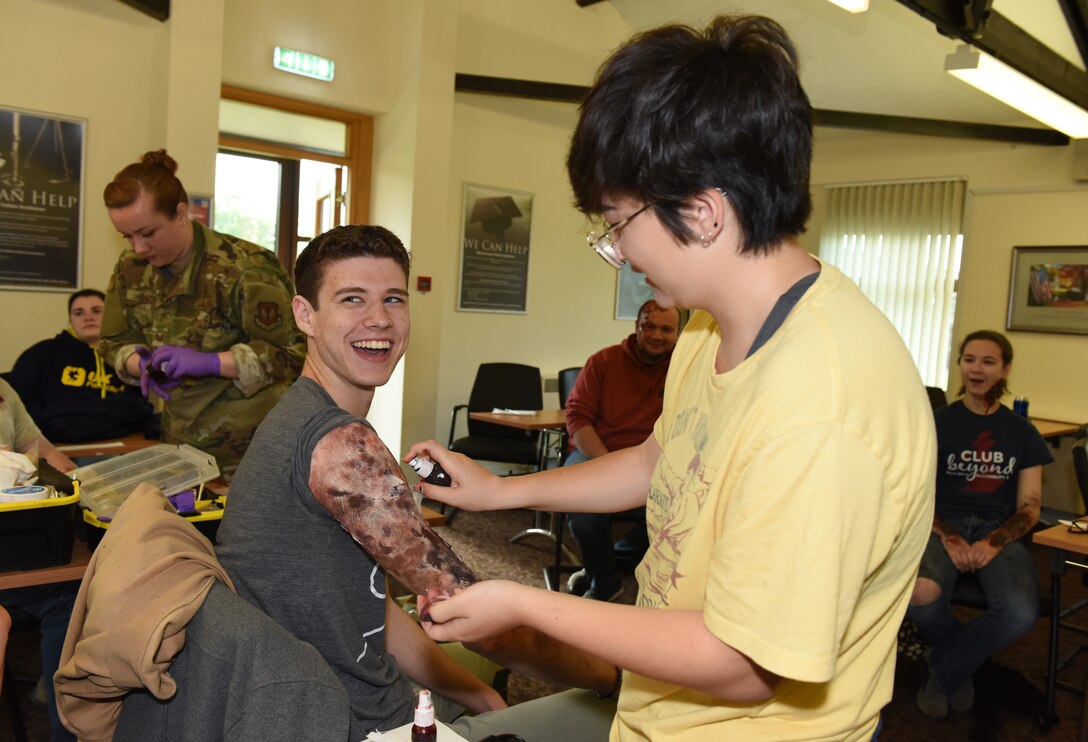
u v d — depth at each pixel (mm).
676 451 869
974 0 3322
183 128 4043
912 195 6441
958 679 2680
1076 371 5688
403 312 1250
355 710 1170
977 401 3139
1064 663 3105
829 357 688
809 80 5805
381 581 1200
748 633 657
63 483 1803
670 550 835
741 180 704
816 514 647
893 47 5172
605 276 6641
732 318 790
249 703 900
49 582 1653
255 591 1094
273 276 2344
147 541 1023
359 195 5355
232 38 4531
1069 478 5676
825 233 6906
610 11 6191
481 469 1195
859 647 789
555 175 6195
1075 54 4188
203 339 2301
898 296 6539
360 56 5074
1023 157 5887
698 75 692
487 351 5918
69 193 3943
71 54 3898
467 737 1285
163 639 942
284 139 5195
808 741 767
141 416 3395
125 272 2461
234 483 1154
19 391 3285
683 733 820
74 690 1048
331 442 1079
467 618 782
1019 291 5914
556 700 1428
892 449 684
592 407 3732
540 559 4211
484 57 5566
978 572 2768
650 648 706
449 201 5555
